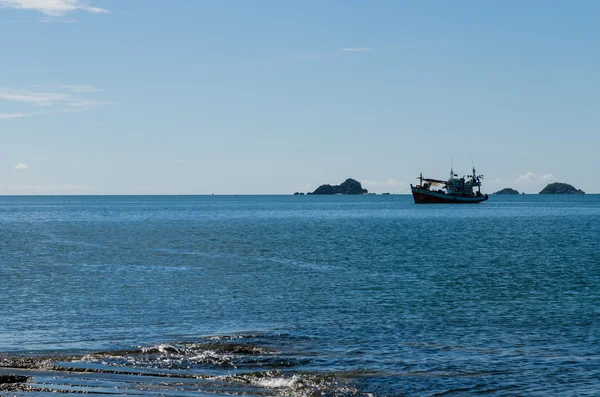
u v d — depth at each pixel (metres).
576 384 19.91
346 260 57.72
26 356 22.47
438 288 39.59
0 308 32.91
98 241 85.31
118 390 18.36
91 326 28.41
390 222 135.75
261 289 39.72
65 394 17.86
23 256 63.47
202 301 35.28
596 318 29.88
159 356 22.47
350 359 22.55
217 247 74.25
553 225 118.50
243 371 20.91
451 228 110.88
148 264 55.66
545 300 34.94
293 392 18.84
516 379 20.36
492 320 29.53
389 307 33.03
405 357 22.89
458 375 20.75
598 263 53.28
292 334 26.61
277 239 86.56
